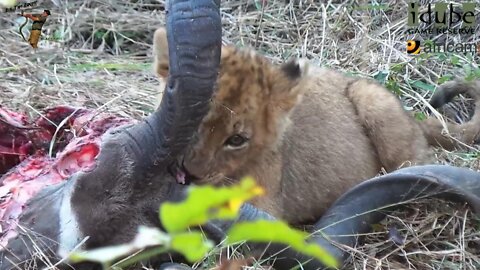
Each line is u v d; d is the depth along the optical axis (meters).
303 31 7.55
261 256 3.99
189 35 3.23
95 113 4.78
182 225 1.46
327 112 5.40
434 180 4.32
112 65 6.52
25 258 3.71
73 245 3.69
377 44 7.20
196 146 4.57
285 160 5.08
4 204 3.93
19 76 6.40
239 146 4.80
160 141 3.52
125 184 3.69
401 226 4.61
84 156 4.07
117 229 3.72
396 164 5.52
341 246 4.21
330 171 5.22
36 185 3.98
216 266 3.77
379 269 4.23
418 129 5.66
